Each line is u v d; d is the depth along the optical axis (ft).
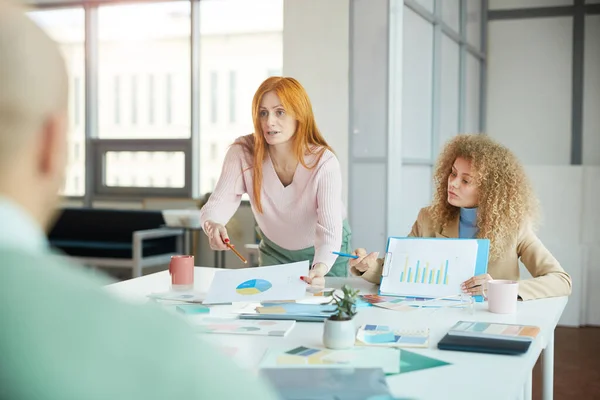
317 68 12.42
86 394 1.32
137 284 7.33
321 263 7.08
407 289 6.66
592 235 16.37
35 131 1.54
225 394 1.44
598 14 18.62
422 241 6.95
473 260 6.70
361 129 12.10
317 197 7.46
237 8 18.88
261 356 4.56
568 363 13.08
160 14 19.38
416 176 13.79
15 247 1.44
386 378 4.09
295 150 7.43
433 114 14.73
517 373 4.19
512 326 5.28
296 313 5.74
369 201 12.05
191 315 5.77
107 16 19.80
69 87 1.63
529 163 19.42
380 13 11.79
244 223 18.49
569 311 16.26
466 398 3.74
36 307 1.36
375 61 11.89
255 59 18.83
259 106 7.34
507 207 7.06
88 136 19.99
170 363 1.40
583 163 18.97
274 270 6.66
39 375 1.31
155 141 19.49
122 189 19.90
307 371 4.12
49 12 20.29
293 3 12.57
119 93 19.86
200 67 19.24
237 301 6.17
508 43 19.49
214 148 19.21
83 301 1.41
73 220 19.04
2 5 1.51
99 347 1.36
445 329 5.34
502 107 19.60
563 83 19.03
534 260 7.02
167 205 19.21
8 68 1.48
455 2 16.40
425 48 14.08
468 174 7.21
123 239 18.54
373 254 7.18
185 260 7.12
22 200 1.58
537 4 19.15
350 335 4.74
